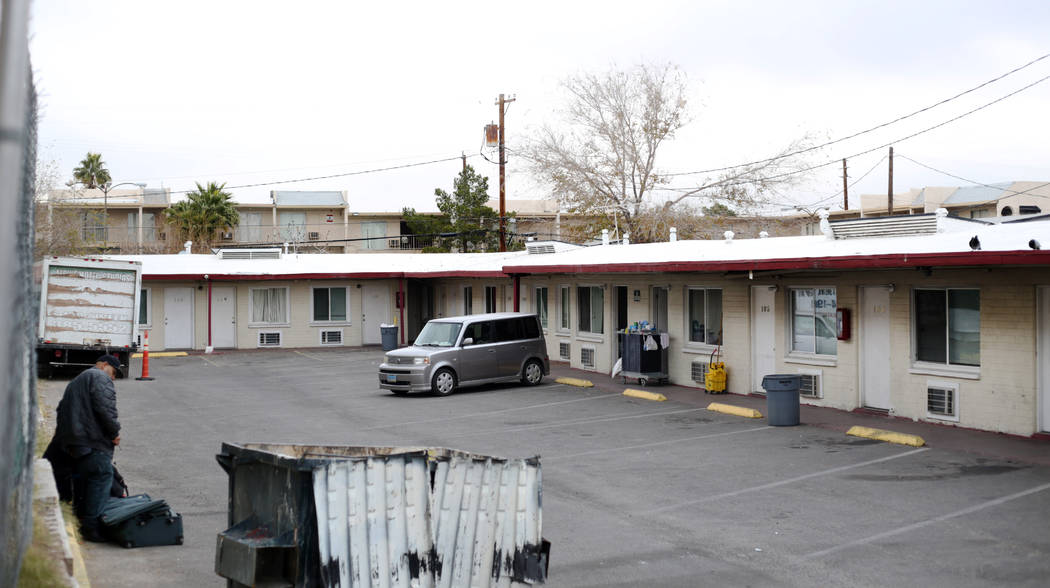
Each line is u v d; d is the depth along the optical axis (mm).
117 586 7977
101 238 62406
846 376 18625
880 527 10102
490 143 43062
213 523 10523
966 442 14820
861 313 18328
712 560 9008
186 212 60312
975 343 16109
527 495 7000
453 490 6832
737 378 21547
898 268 16891
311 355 36094
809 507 11086
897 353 17422
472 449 15484
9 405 3973
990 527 9961
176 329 37656
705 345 22859
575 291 29141
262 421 19062
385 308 40500
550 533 10125
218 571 6832
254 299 38750
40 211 41188
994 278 15516
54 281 26094
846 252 18188
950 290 16531
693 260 21172
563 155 45594
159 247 59344
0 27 2848
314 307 39531
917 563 8766
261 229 65000
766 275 20453
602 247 30328
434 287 41625
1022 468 12859
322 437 16906
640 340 23594
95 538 9438
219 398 23078
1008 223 17594
